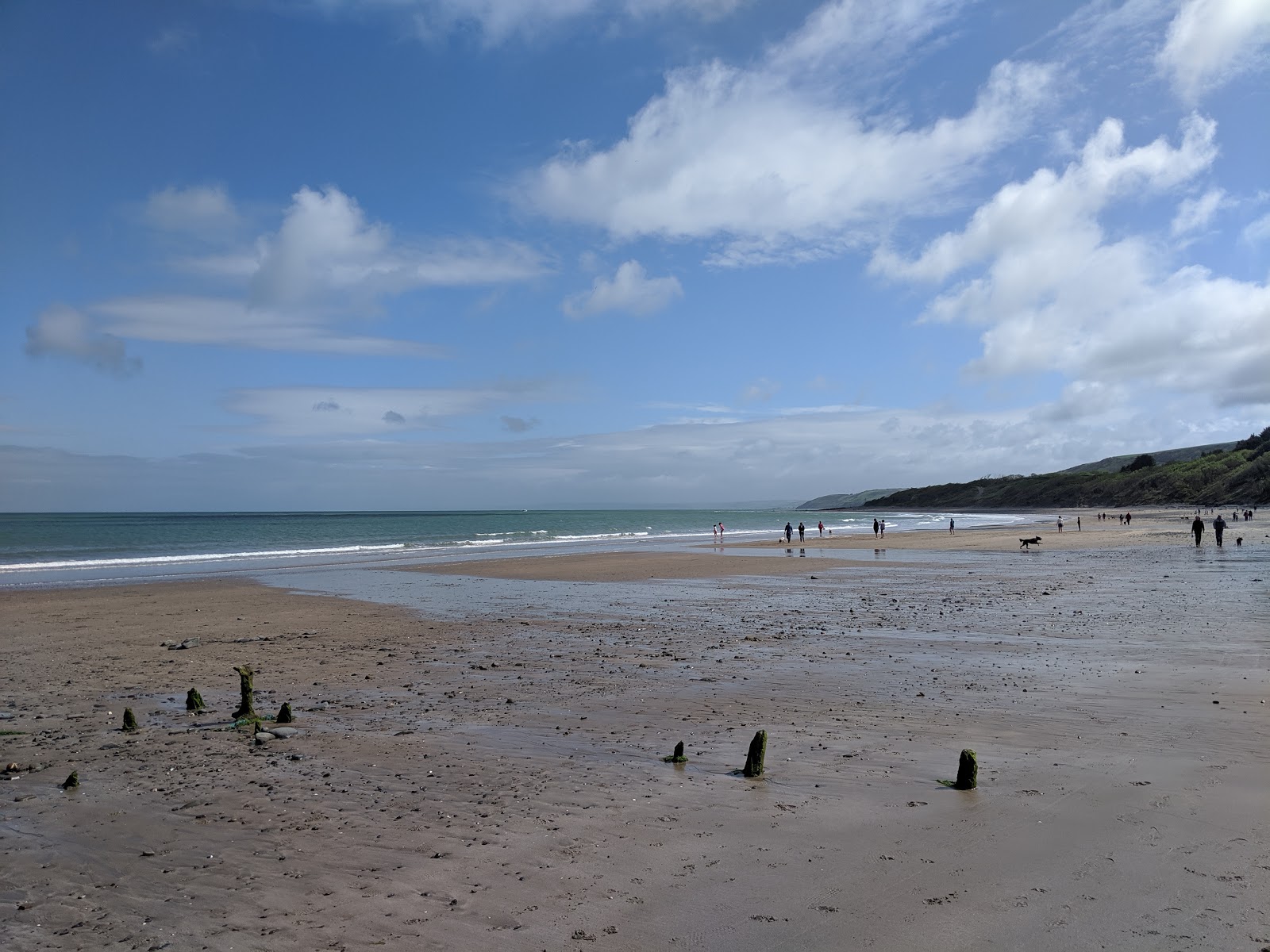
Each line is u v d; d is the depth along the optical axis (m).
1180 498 140.62
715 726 9.60
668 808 6.84
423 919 5.00
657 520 170.75
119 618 22.12
